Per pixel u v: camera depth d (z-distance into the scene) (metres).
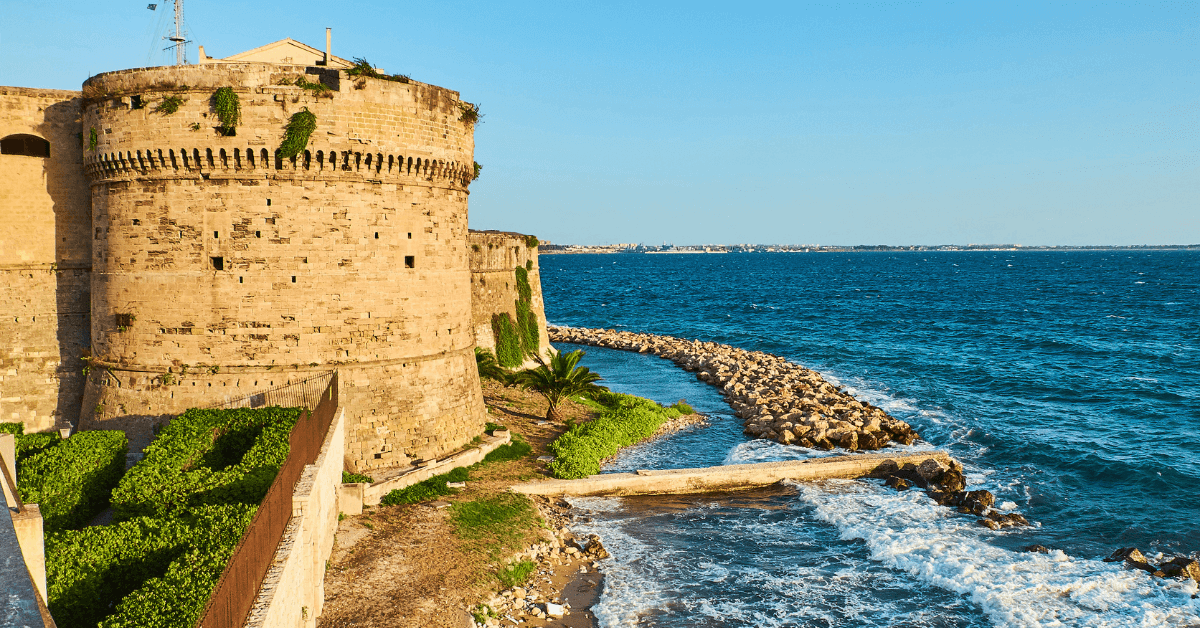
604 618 27.59
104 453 29.62
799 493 41.94
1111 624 28.20
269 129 33.00
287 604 17.92
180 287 33.59
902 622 28.53
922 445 53.75
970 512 39.53
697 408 65.81
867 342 113.94
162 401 33.75
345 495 31.33
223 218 33.34
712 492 41.91
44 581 13.31
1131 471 46.91
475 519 32.41
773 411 60.66
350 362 34.84
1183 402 69.44
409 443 36.56
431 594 25.83
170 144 32.88
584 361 93.94
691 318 154.75
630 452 49.25
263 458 26.73
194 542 19.75
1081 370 86.62
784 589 30.81
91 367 36.94
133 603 15.88
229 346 33.59
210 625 12.29
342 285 34.53
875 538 35.44
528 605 27.77
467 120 39.88
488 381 60.19
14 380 38.12
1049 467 48.69
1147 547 35.97
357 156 34.22
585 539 34.25
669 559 33.03
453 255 39.78
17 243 37.81
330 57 38.94
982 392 74.75
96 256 36.12
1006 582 31.22
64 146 38.06
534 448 44.56
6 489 15.59
